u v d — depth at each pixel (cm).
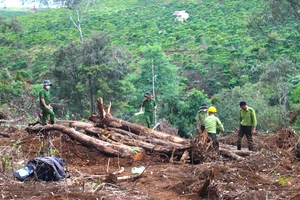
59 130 1012
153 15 7594
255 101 2192
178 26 6588
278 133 962
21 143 959
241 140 975
